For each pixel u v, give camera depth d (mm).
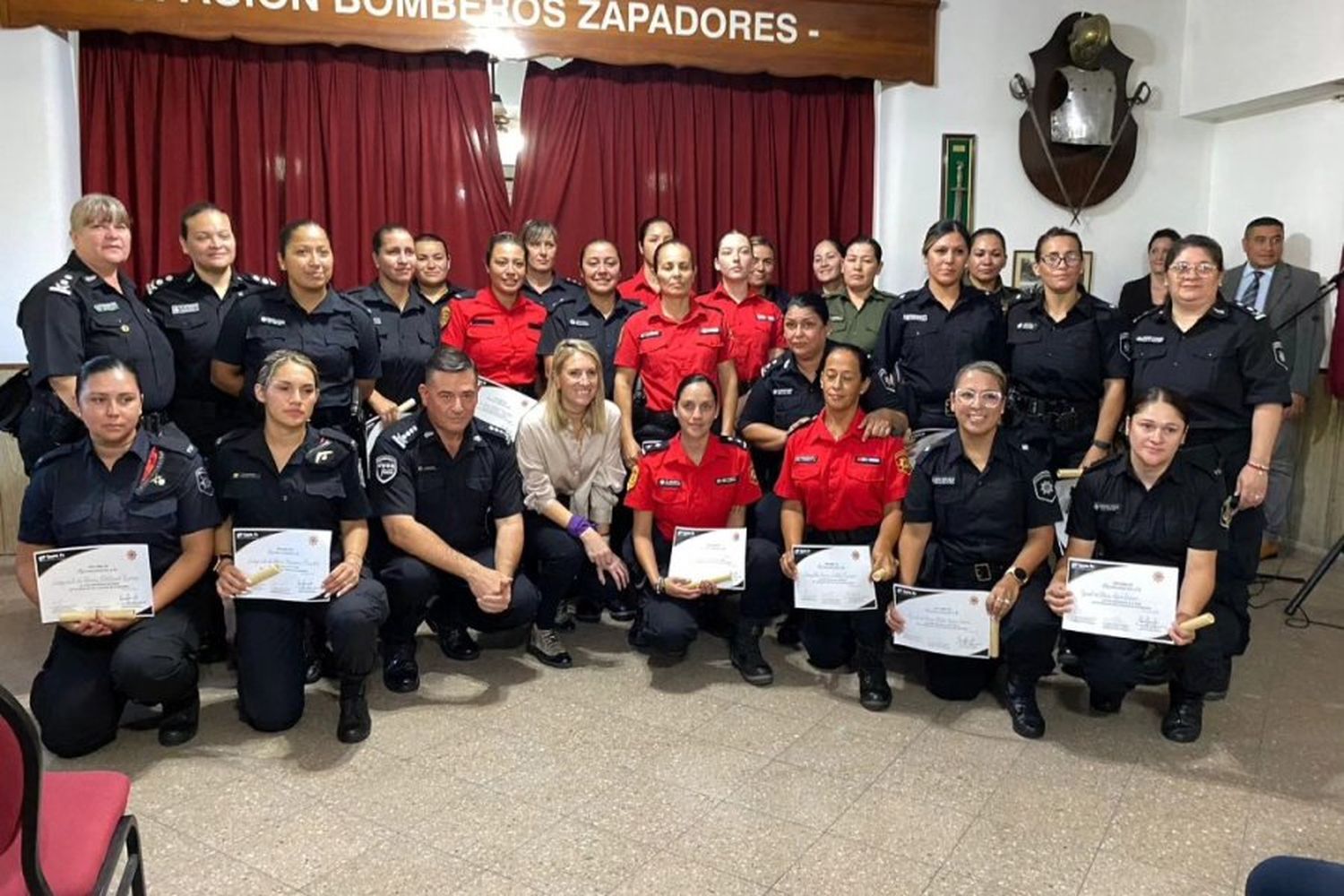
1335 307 4516
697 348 3555
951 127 4957
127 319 2924
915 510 2824
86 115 4230
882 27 4801
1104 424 3211
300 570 2607
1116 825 2191
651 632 2984
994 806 2275
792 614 3318
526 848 2092
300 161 4383
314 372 2666
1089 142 5023
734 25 4637
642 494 3096
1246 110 5004
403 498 2857
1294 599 3691
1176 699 2660
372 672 3045
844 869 2021
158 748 2539
